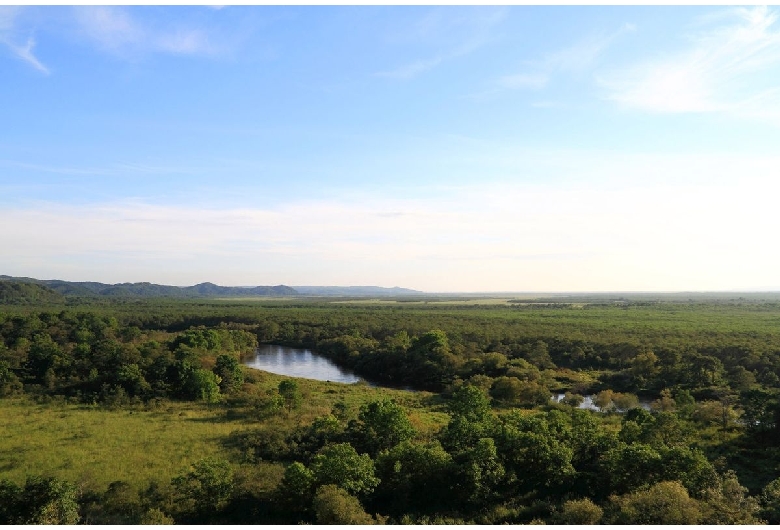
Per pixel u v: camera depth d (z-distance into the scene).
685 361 79.88
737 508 26.44
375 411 43.72
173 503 31.95
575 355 97.12
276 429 48.59
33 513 28.86
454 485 31.39
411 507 30.92
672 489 27.44
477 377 75.25
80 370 72.25
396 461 32.97
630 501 27.36
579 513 26.69
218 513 30.91
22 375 71.69
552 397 71.94
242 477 34.56
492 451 32.78
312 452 41.88
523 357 97.12
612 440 35.81
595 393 76.06
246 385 72.31
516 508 30.05
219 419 55.66
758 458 39.97
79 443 46.66
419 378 89.12
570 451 33.59
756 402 46.78
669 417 42.47
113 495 33.06
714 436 45.69
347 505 28.41
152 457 42.81
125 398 62.34
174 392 65.81
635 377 78.44
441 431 44.47
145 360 71.62
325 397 69.19
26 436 48.56
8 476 38.28
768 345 90.31
